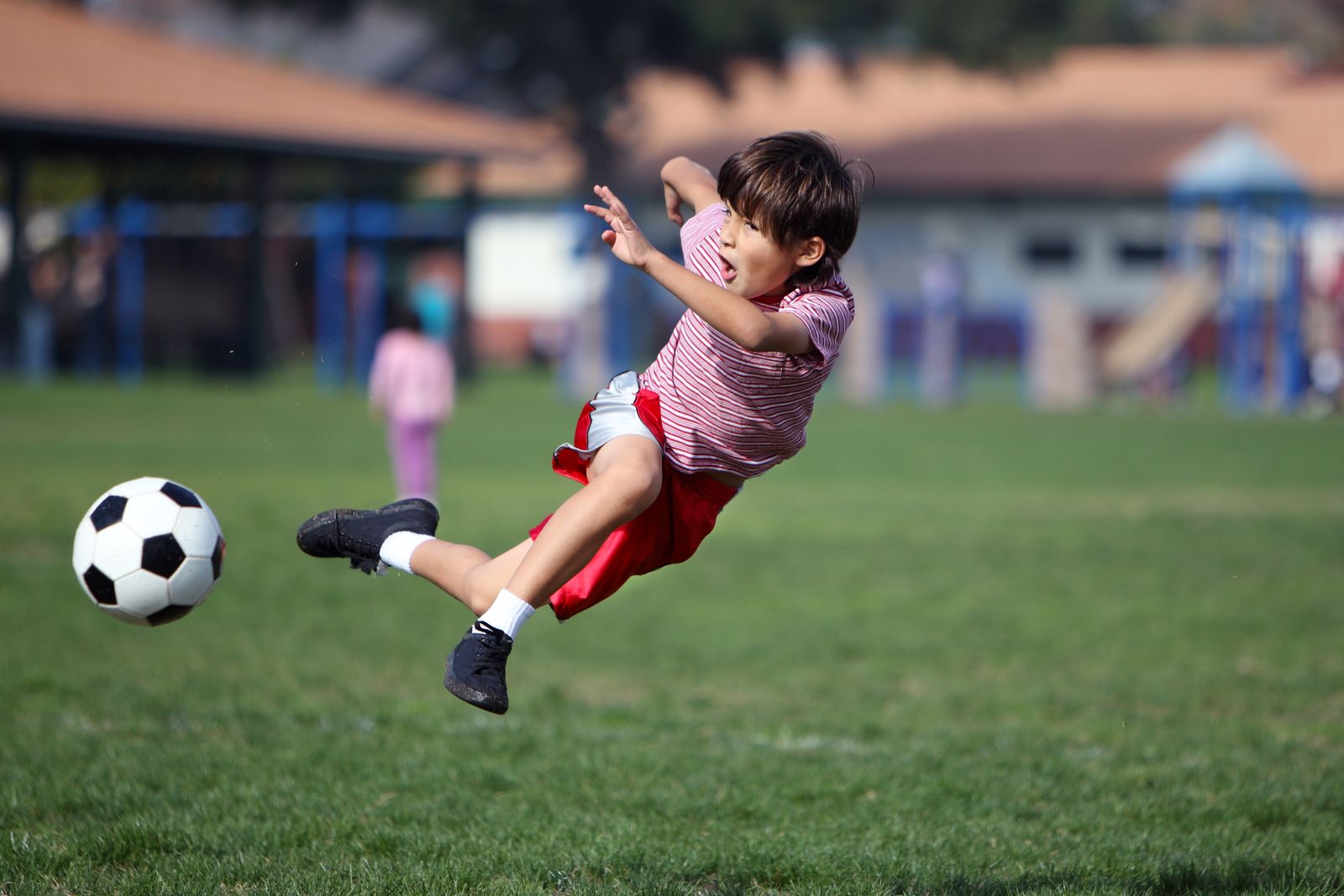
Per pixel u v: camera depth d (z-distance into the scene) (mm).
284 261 137500
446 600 35156
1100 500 56469
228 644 29531
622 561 14992
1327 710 25812
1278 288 115438
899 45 147250
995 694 26984
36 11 116000
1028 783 20531
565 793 19828
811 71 176250
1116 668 29172
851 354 113625
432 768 20719
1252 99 161000
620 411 14859
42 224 131250
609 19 133625
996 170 143000
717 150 159375
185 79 114000
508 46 141625
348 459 64375
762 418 14867
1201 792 20156
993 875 16656
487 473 61719
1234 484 61750
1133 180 138500
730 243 14562
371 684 26797
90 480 53250
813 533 47656
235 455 64125
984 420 95375
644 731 23859
